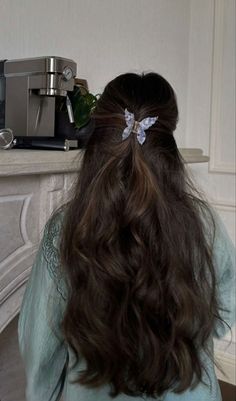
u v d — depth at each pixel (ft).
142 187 2.67
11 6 5.41
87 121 4.92
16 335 5.37
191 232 2.81
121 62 7.18
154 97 2.84
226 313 3.31
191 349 2.80
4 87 4.93
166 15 7.97
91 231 2.70
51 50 6.01
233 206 8.44
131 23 7.26
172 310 2.71
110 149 2.77
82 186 2.83
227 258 3.14
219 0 8.19
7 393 5.37
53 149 4.68
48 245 2.93
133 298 2.66
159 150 2.79
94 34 6.64
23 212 4.32
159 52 7.92
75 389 2.98
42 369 3.02
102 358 2.71
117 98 2.84
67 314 2.75
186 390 2.91
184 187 2.91
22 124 4.81
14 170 3.74
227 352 8.50
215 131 8.49
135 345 2.68
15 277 4.30
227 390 8.12
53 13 5.97
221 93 8.40
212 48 8.38
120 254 2.66
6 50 5.41
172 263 2.70
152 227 2.68
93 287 2.68
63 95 4.76
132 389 2.81
